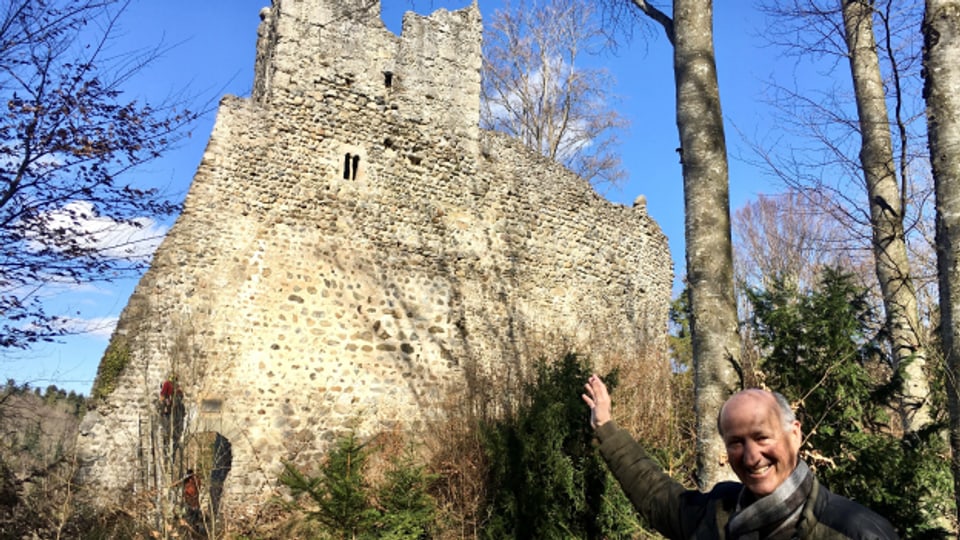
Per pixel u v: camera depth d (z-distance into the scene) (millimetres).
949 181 5832
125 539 8594
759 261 22234
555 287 15867
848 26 9133
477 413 12289
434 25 15539
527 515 8070
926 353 6906
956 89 5953
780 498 2686
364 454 9188
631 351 16250
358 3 14656
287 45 13789
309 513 8641
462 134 15336
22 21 6914
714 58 6691
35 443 8656
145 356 11578
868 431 6164
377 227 13922
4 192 7059
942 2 6145
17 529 7812
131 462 10719
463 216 14977
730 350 5805
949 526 6641
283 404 12289
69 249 7238
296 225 13148
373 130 14312
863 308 6434
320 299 13039
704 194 6238
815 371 6035
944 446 6000
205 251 12328
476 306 14641
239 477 11578
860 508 2623
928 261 9492
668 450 9812
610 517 7711
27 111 6980
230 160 12852
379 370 13266
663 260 18641
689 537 3102
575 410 8312
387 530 8359
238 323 12281
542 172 16359
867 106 8812
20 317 7254
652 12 7578
